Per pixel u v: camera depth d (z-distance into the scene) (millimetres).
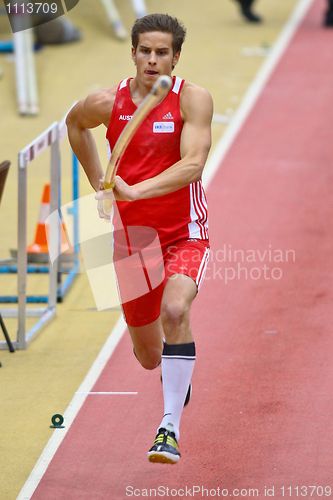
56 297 19266
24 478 13305
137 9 38875
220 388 15805
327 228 22859
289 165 27156
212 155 27984
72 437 14344
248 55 37406
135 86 12688
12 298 19781
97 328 18438
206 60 36719
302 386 15805
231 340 17578
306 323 18203
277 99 32781
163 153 12633
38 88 33781
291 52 37781
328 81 34500
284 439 14172
